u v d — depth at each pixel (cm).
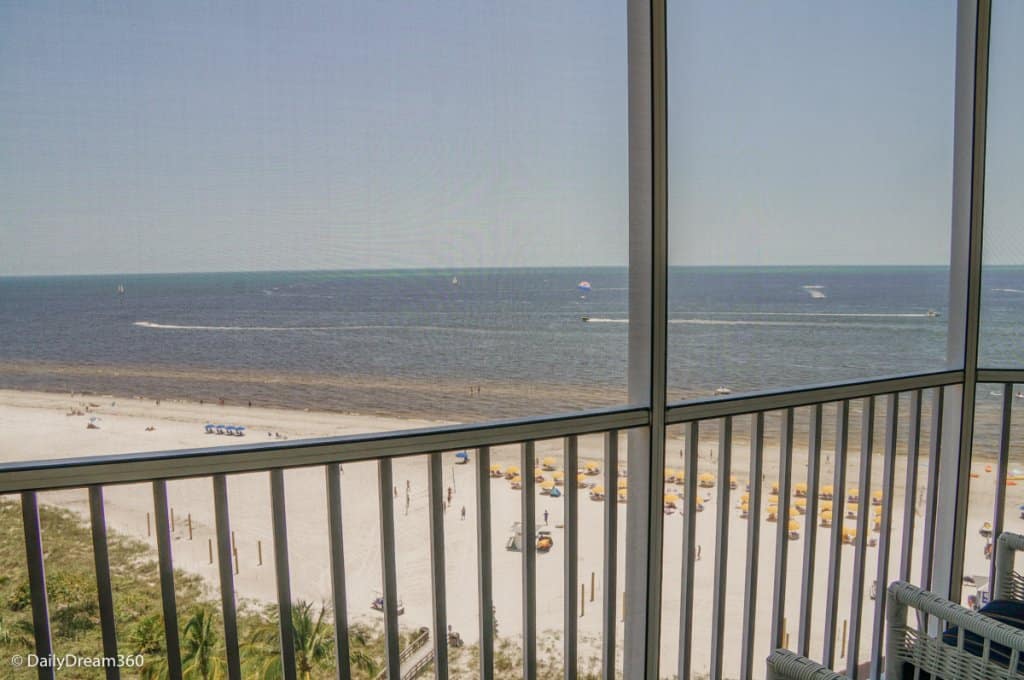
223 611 156
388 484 167
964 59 237
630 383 193
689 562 204
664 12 182
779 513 218
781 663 123
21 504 137
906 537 247
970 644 164
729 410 201
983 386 335
